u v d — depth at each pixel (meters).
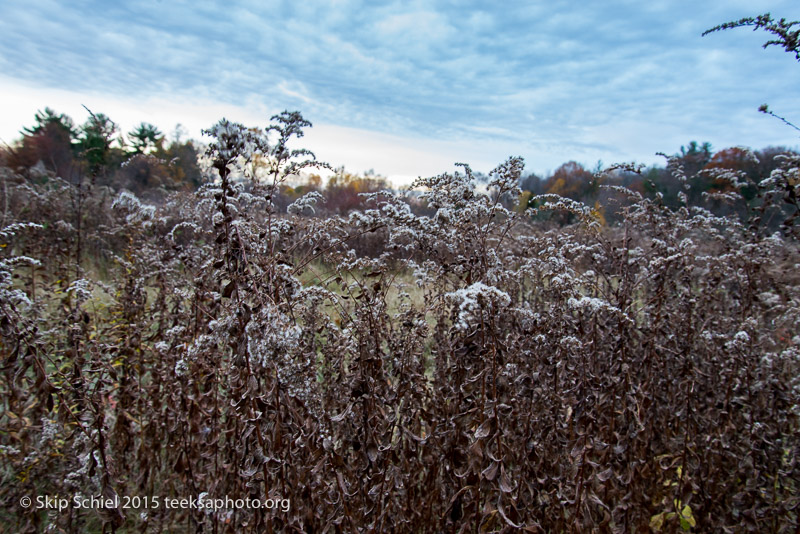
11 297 2.10
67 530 2.38
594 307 2.13
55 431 2.44
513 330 2.68
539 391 2.43
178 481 3.06
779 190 3.16
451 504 2.21
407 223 2.41
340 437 2.46
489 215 2.49
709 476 2.57
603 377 2.47
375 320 2.21
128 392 2.97
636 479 2.46
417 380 2.51
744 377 2.76
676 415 2.79
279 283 2.19
